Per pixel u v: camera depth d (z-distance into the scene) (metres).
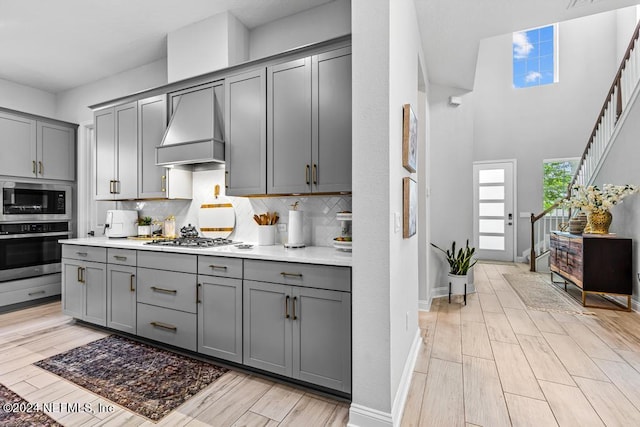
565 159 6.03
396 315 1.66
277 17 2.89
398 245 1.71
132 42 3.26
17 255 3.49
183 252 2.31
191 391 1.90
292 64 2.27
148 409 1.73
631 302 3.40
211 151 2.44
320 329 1.81
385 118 1.52
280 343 1.94
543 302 3.62
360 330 1.57
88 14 2.80
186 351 2.39
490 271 5.43
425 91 3.24
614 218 3.86
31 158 3.70
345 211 2.24
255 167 2.41
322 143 2.15
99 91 4.06
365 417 1.54
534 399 1.79
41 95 4.35
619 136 3.74
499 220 6.56
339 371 1.75
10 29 3.02
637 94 3.39
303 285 1.86
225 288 2.14
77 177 4.20
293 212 2.38
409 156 1.88
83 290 2.90
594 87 5.87
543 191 6.21
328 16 2.71
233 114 2.52
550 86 6.15
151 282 2.48
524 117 6.33
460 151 4.00
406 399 1.79
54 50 3.39
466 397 1.81
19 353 2.41
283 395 1.87
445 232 3.94
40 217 3.71
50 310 3.48
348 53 2.07
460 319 3.07
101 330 2.89
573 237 3.76
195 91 2.73
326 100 2.14
